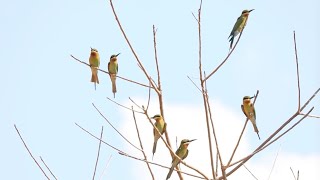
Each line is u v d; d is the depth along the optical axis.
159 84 13.28
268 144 11.23
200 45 12.19
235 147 11.20
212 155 11.63
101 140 11.40
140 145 11.95
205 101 11.67
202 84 12.12
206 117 11.81
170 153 12.61
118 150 11.46
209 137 11.73
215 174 11.47
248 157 11.22
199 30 12.20
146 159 11.88
